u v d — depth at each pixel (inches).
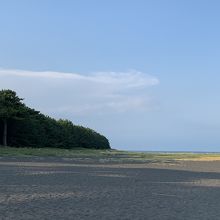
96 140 6382.9
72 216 591.2
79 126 5703.7
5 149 3218.5
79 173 1373.0
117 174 1382.9
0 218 554.9
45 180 1100.5
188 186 1055.0
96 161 2399.1
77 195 819.4
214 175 1446.9
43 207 661.3
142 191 922.7
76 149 4953.3
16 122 4018.2
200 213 645.3
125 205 711.7
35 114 4589.1
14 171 1378.0
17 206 660.7
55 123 4845.0
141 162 2464.3
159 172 1537.9
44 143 4424.2
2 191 844.0
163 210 669.3
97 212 631.8
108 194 850.8
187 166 2058.3
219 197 843.4
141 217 601.6
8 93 4008.4
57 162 2106.3
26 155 2795.3
